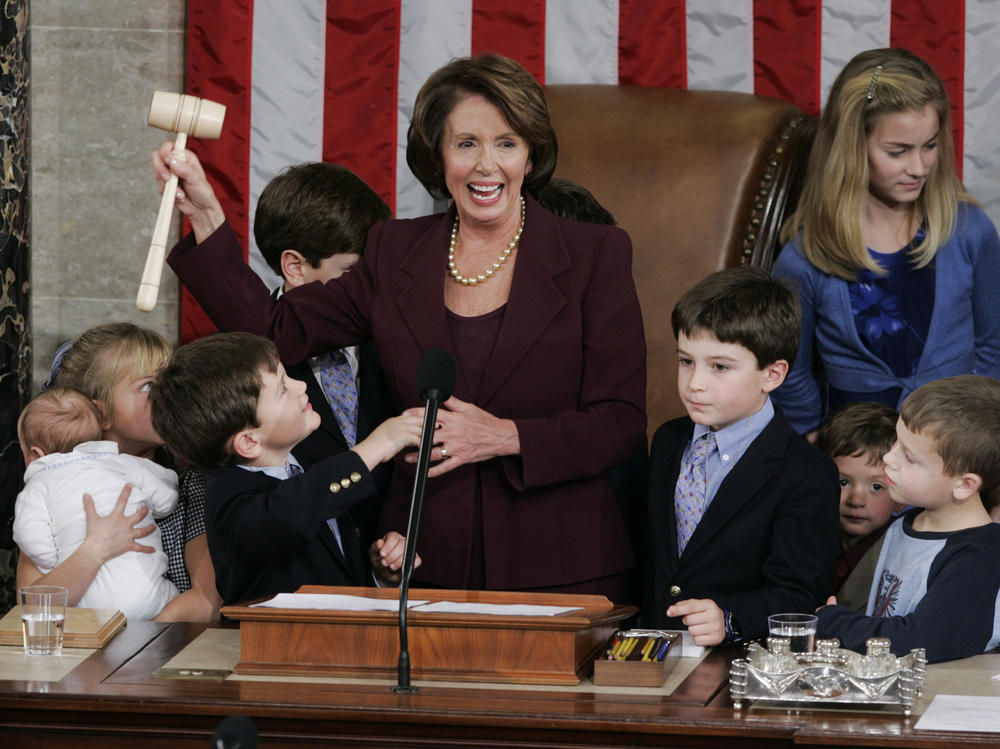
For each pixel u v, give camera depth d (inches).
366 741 324.8
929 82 538.6
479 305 420.2
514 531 409.1
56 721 335.0
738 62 658.8
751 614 386.9
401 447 394.3
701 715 321.4
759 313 418.3
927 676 359.6
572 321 413.4
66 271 705.0
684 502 436.1
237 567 413.7
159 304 704.4
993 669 366.9
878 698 327.0
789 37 655.1
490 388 411.2
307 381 463.2
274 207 494.0
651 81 665.0
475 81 401.1
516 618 343.9
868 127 542.3
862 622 379.6
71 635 382.3
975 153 647.8
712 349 420.8
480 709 321.7
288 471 421.1
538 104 405.4
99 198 700.7
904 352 554.6
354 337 442.9
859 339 556.1
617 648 358.3
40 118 697.6
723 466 431.2
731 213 624.7
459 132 404.5
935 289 553.3
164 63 693.3
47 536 469.7
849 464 514.0
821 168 556.7
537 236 419.2
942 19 645.3
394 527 422.9
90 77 695.1
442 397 358.0
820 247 556.1
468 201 409.7
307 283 464.4
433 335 414.6
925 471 395.5
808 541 413.7
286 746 327.0
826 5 650.8
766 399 433.1
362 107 669.9
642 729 317.1
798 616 344.8
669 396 621.6
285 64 668.7
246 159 669.9
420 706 323.6
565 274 417.4
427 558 413.4
